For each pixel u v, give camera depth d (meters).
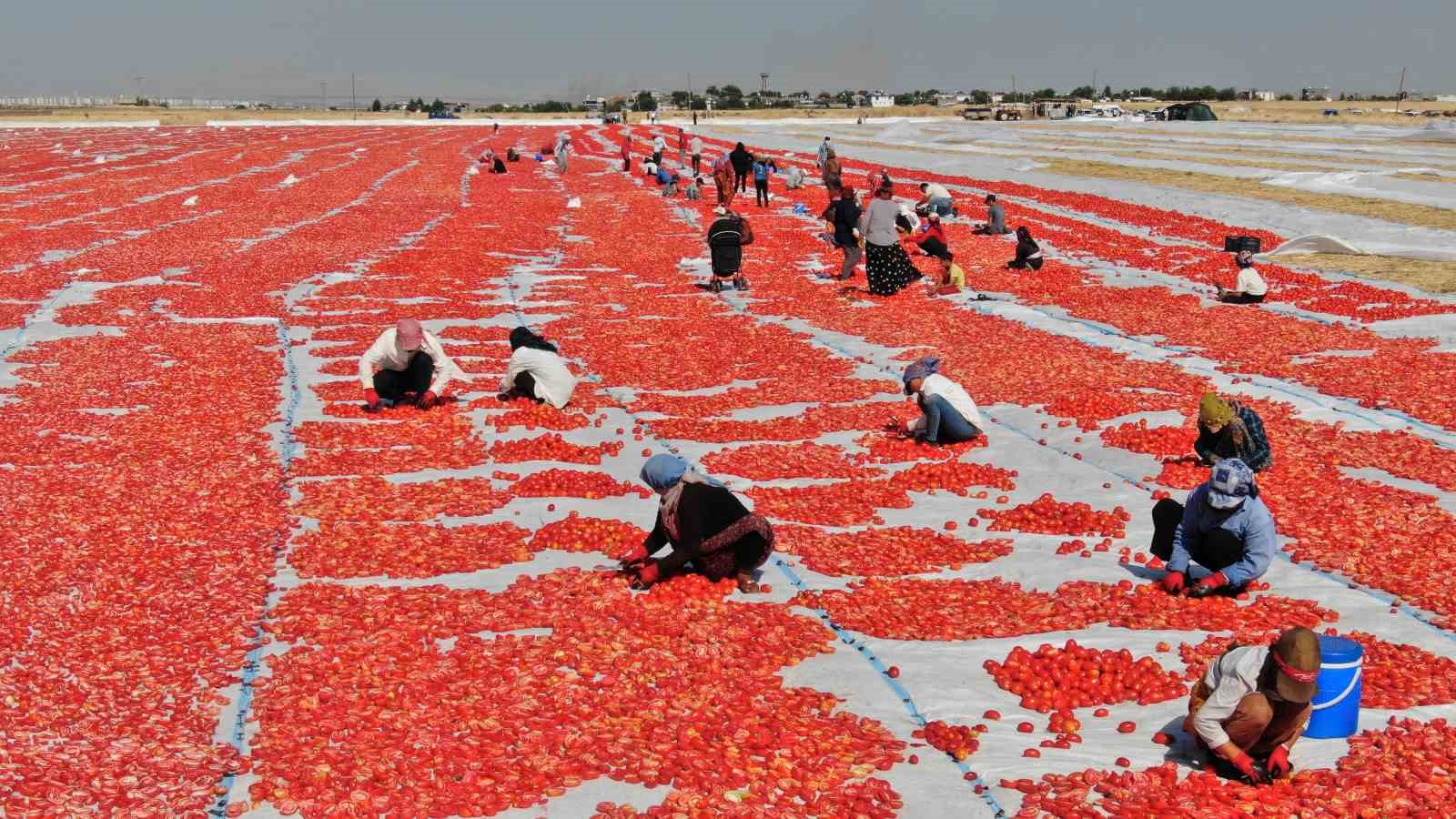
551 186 56.94
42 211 44.69
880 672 8.52
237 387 18.39
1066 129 89.75
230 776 7.06
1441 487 12.82
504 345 22.33
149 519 12.05
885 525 12.23
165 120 149.88
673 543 10.27
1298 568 10.59
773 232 38.72
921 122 118.25
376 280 29.62
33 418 16.31
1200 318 23.39
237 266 31.48
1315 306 24.02
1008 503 12.83
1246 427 13.04
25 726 7.61
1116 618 9.45
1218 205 40.47
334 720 7.63
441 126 134.38
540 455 14.54
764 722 7.62
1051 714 7.80
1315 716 7.31
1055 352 20.50
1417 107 152.00
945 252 27.33
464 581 10.46
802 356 20.80
